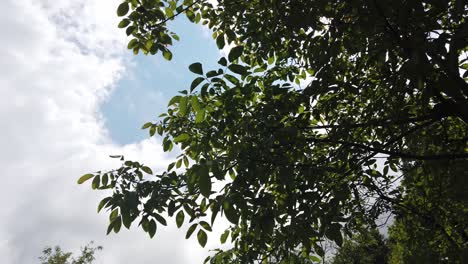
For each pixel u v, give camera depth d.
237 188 2.88
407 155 3.96
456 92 2.54
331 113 5.57
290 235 3.42
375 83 4.79
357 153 4.53
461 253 2.29
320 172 3.46
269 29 5.05
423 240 5.33
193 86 3.17
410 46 2.59
